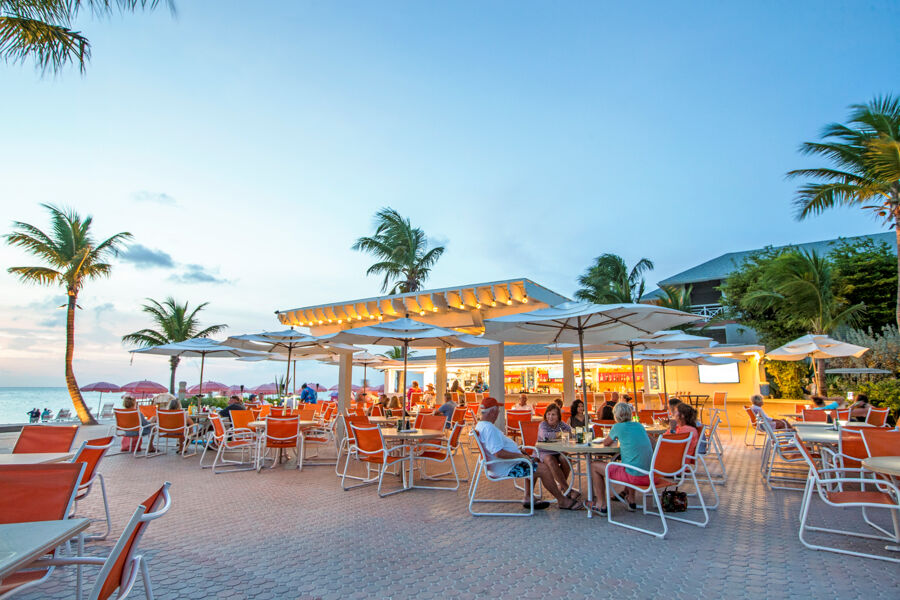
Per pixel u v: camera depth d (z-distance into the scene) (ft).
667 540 17.42
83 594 12.73
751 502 23.12
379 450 24.68
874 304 69.77
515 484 26.78
